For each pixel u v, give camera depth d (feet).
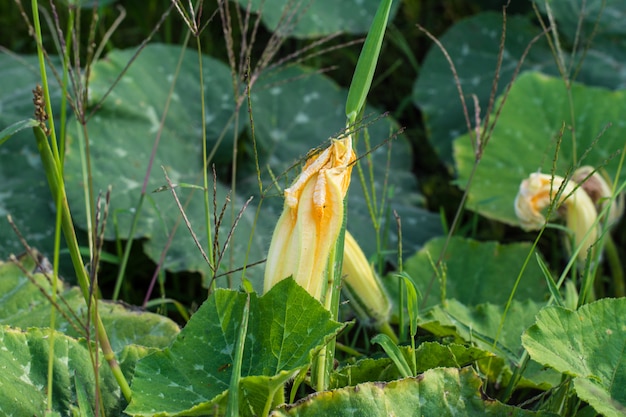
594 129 5.49
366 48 3.67
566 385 3.97
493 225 5.75
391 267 5.33
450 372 3.73
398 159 5.95
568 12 6.38
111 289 5.20
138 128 5.37
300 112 5.97
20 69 5.69
